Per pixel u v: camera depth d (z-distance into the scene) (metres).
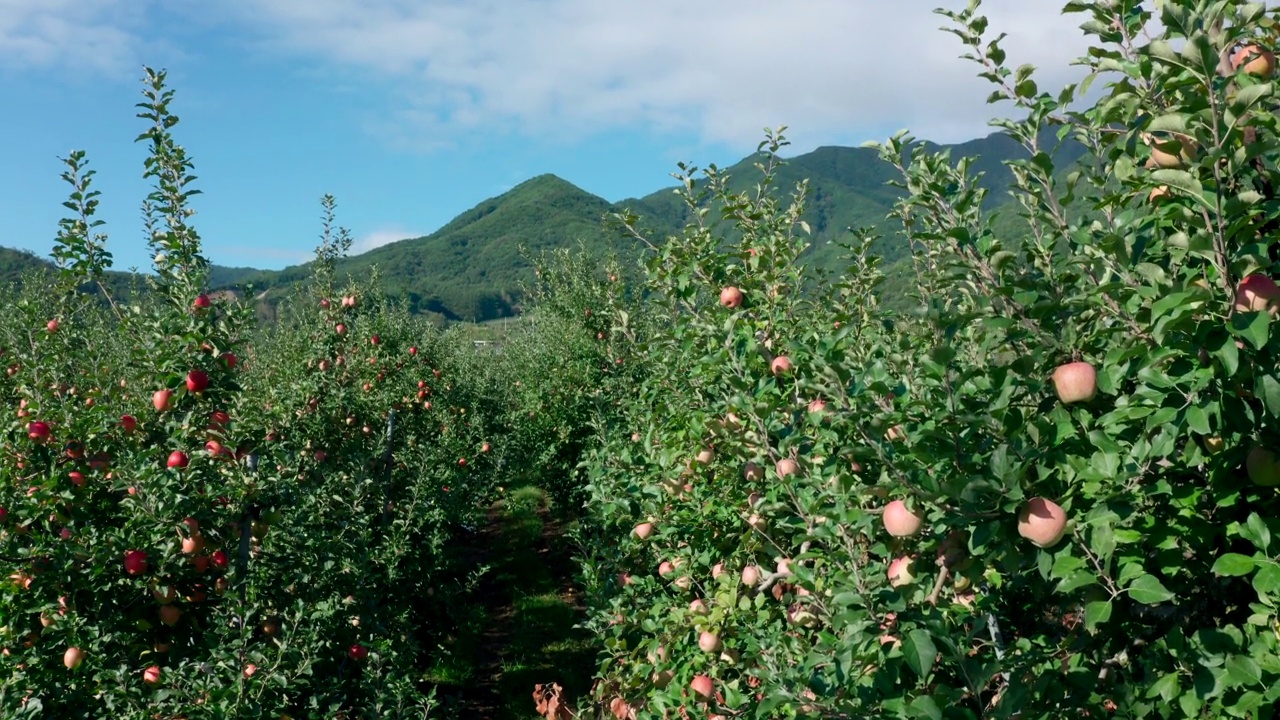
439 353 17.17
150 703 4.65
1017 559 2.11
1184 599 2.32
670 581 5.43
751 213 5.71
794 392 4.38
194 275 5.75
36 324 7.66
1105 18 2.33
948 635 2.15
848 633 2.47
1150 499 2.23
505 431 19.30
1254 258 1.85
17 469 5.36
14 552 5.03
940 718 1.99
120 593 5.18
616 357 12.28
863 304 5.28
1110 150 2.34
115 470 5.41
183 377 5.62
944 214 2.53
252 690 4.84
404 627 8.18
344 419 10.59
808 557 3.49
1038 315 2.20
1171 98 2.21
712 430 4.62
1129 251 2.18
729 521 4.96
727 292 5.27
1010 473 1.97
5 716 4.41
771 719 3.31
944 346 2.11
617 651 5.17
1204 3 1.85
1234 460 2.04
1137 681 2.32
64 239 6.20
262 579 6.07
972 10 2.56
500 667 9.27
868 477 3.01
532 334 20.34
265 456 6.48
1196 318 1.90
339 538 7.37
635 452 6.46
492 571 12.59
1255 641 2.00
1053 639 2.73
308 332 12.11
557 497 15.17
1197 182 1.85
